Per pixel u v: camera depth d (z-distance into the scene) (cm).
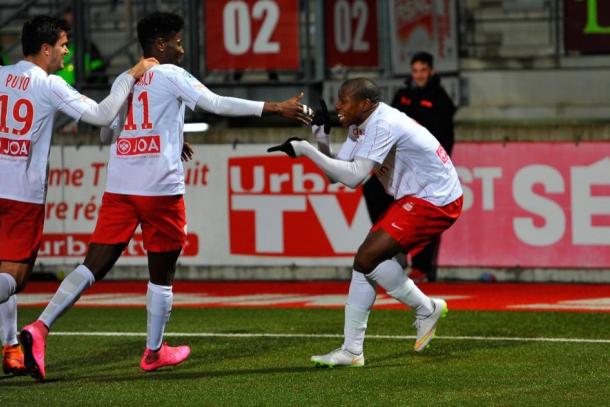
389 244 2197
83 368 2255
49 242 3775
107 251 2119
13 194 2077
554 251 3528
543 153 3522
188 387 2039
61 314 2081
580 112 4534
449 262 3597
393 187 2236
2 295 2077
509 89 4600
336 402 1898
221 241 3700
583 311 2953
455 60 4344
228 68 4128
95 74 4194
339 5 4209
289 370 2197
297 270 3647
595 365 2217
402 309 3002
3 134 2073
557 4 4509
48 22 2098
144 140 2081
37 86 2066
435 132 3297
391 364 2247
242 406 1878
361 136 2195
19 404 1898
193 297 3331
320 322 2827
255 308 3088
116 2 4456
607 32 4059
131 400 1930
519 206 3544
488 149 3553
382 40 4231
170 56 2152
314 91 4162
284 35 4106
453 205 2236
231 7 4106
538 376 2111
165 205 2100
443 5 4294
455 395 1947
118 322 2859
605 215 3494
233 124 4441
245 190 3675
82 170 3756
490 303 3125
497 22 4703
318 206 3625
